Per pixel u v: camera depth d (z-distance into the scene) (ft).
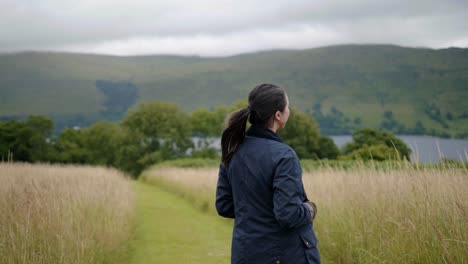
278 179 8.52
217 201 9.86
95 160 262.88
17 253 14.88
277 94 9.25
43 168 39.73
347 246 19.19
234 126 9.17
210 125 245.24
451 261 13.53
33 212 17.70
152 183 81.92
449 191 16.15
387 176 21.18
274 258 8.64
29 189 21.47
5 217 17.19
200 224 32.99
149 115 222.07
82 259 16.49
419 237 15.26
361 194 20.57
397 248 15.76
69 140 270.67
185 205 44.91
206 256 23.24
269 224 8.74
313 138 184.65
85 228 19.45
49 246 15.65
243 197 9.00
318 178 29.37
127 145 221.66
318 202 24.07
